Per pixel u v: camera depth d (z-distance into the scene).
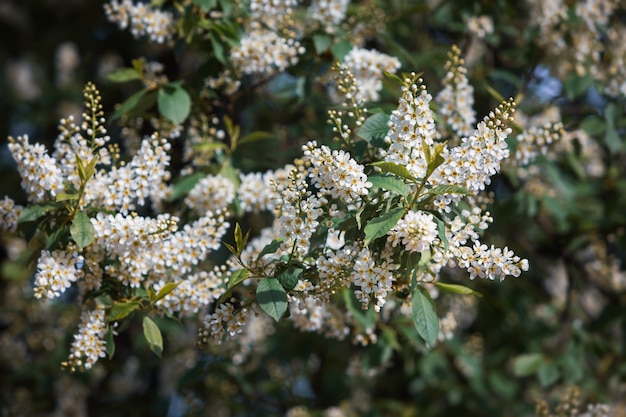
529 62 1.66
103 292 1.32
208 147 1.44
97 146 1.33
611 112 1.62
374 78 1.42
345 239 1.26
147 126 1.59
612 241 1.77
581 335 1.71
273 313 1.22
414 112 1.23
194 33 1.48
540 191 1.65
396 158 1.24
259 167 1.54
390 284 1.22
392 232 1.21
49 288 1.28
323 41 1.46
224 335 1.29
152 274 1.33
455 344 1.70
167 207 1.46
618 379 1.71
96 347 1.30
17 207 1.31
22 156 1.29
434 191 1.21
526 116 1.66
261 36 1.46
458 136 1.41
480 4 1.68
